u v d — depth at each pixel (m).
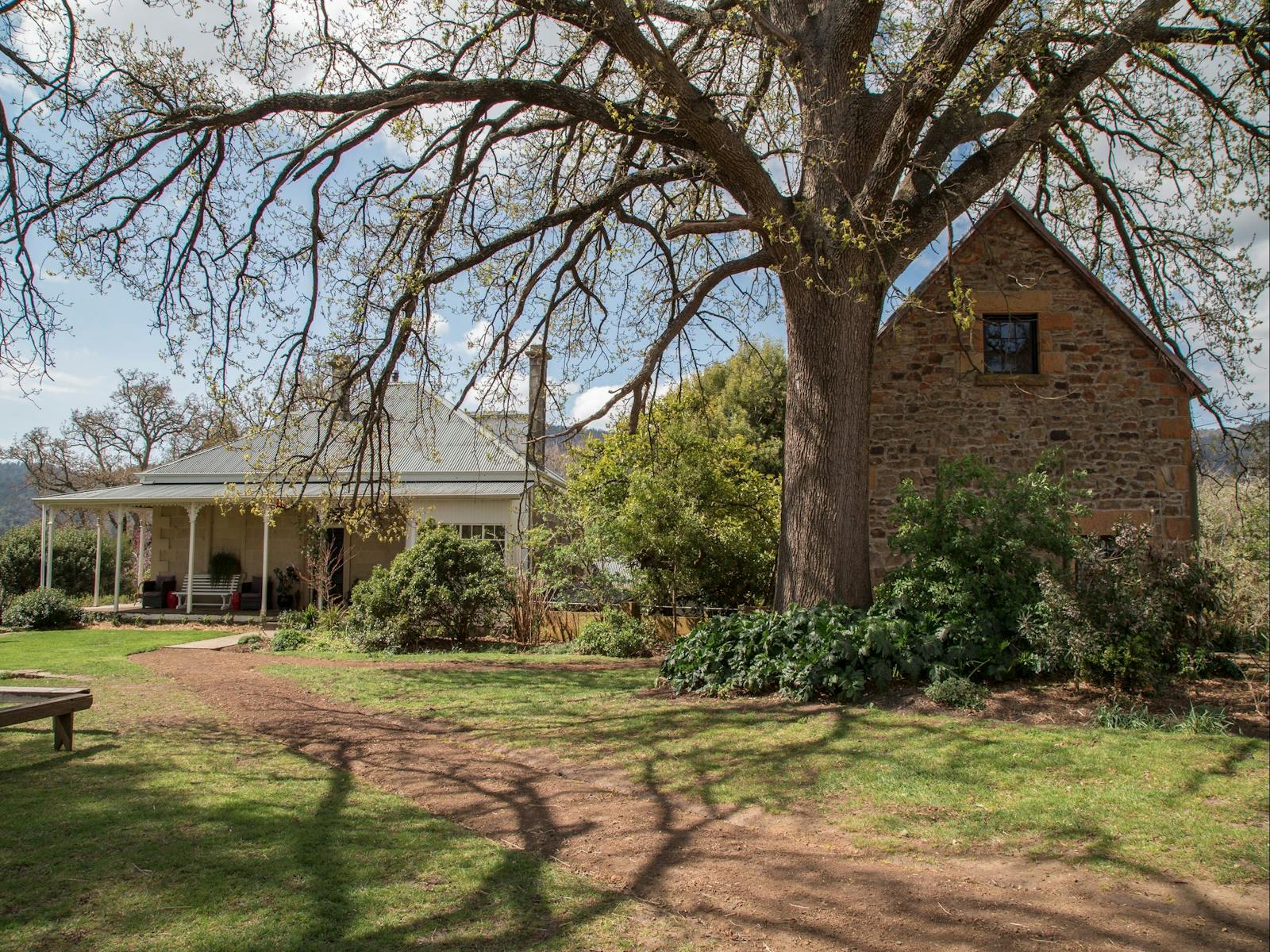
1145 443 13.16
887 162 8.93
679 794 5.73
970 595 8.46
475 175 10.45
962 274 13.56
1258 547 9.73
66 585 27.62
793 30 9.94
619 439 14.80
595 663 12.48
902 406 13.45
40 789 5.71
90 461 40.75
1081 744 6.32
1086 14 9.00
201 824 4.97
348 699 9.62
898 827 5.02
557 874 4.34
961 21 8.30
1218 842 4.68
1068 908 4.02
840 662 8.15
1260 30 9.64
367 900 3.96
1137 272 12.88
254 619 20.73
